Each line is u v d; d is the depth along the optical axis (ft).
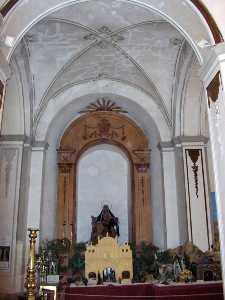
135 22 33.09
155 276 31.50
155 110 40.75
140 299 26.21
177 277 29.37
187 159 37.17
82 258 34.94
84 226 44.50
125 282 29.19
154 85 39.22
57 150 44.16
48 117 39.96
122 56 37.73
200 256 32.14
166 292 24.93
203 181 36.73
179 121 38.24
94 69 39.52
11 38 21.63
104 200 45.73
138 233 41.91
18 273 33.47
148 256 34.50
